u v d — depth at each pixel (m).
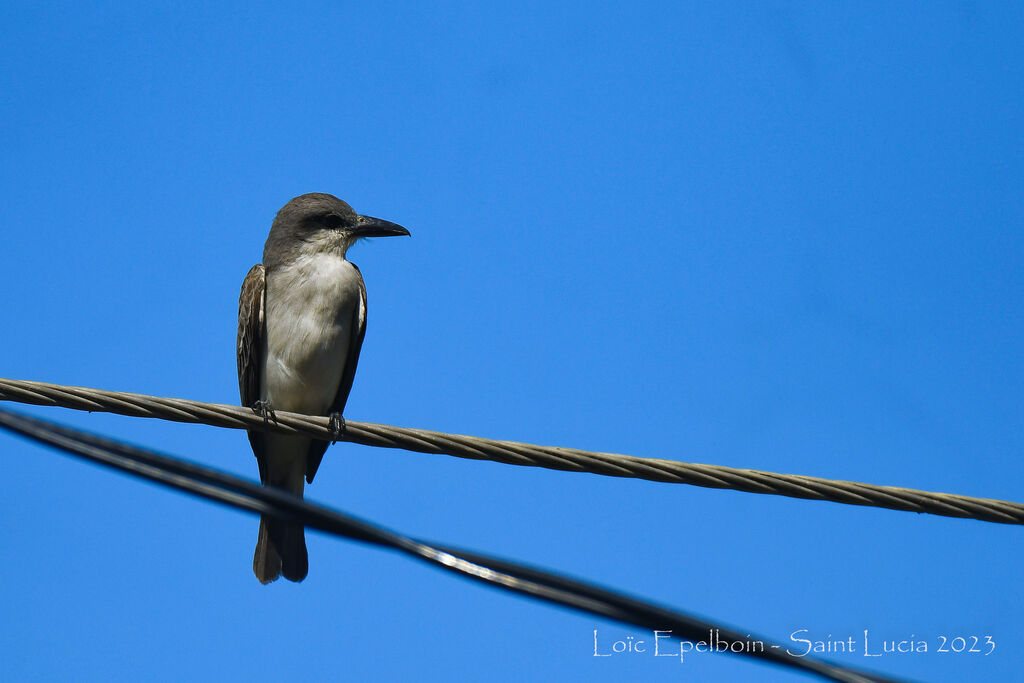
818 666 7.49
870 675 7.54
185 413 10.30
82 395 9.97
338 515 7.77
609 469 10.19
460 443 10.28
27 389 9.81
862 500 10.24
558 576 7.72
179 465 7.72
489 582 7.74
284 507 7.75
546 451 10.21
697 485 10.20
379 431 10.45
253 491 7.74
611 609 7.57
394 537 7.83
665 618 7.49
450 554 7.81
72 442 7.68
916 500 10.27
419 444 10.39
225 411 10.43
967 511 10.32
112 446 7.70
